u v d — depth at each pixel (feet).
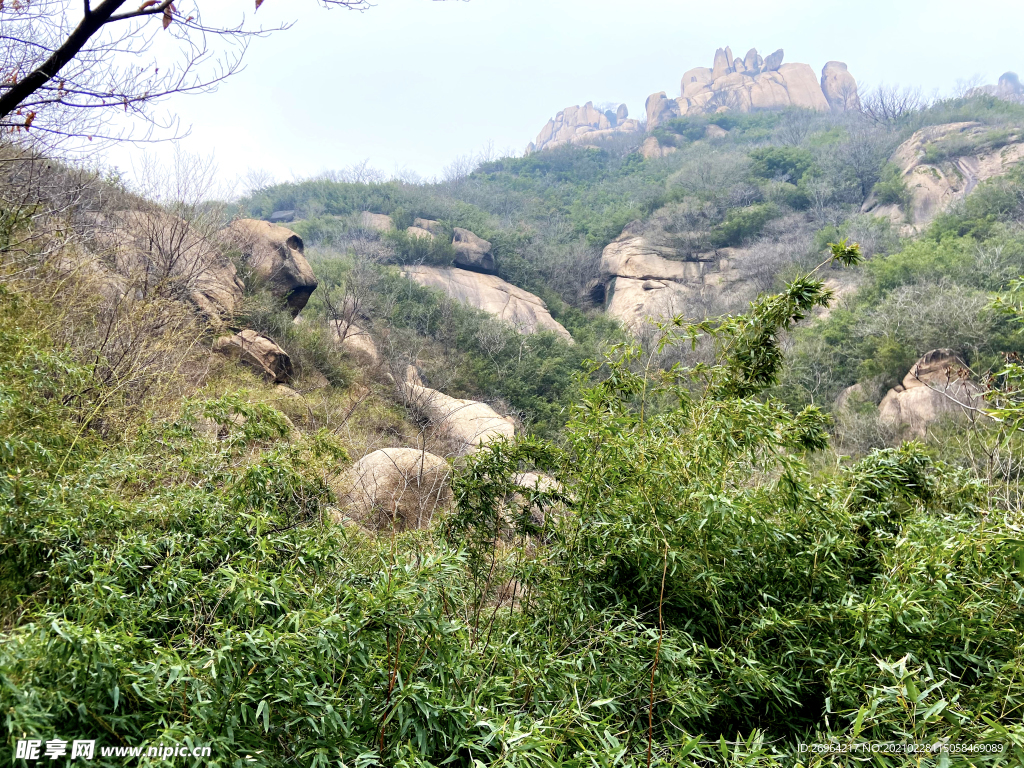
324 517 9.80
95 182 25.67
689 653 7.85
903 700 5.76
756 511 8.69
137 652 5.29
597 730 6.27
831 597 8.80
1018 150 104.27
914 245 78.18
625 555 8.84
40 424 9.35
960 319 49.39
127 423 12.89
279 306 34.73
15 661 4.40
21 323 11.89
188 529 8.18
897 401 45.01
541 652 8.11
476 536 10.45
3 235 13.88
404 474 14.76
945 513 10.14
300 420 24.63
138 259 24.18
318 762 5.17
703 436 8.69
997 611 7.37
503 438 10.86
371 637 5.71
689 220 111.34
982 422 23.53
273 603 6.18
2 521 6.76
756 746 5.96
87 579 6.72
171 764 4.43
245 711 5.11
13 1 9.84
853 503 10.46
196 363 21.42
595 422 9.53
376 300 55.67
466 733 5.73
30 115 9.42
